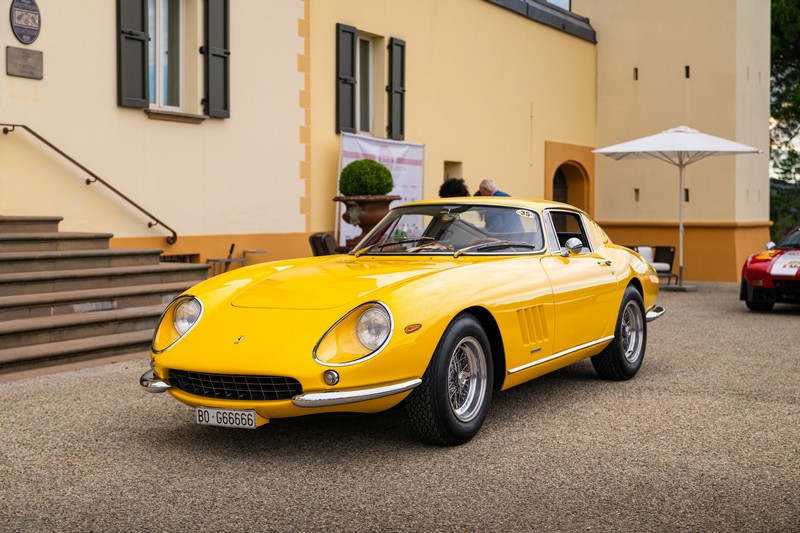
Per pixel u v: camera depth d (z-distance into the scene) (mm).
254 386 3926
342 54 12078
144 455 4102
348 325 3900
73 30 8469
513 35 16375
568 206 5828
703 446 4270
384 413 4977
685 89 18469
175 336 4277
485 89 15547
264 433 4520
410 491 3555
